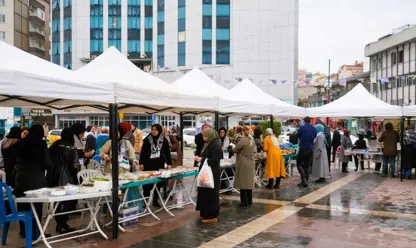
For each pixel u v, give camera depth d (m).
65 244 6.38
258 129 12.83
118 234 6.78
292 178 14.20
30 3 70.94
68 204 7.02
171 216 8.29
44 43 76.19
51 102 7.87
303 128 12.21
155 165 8.89
